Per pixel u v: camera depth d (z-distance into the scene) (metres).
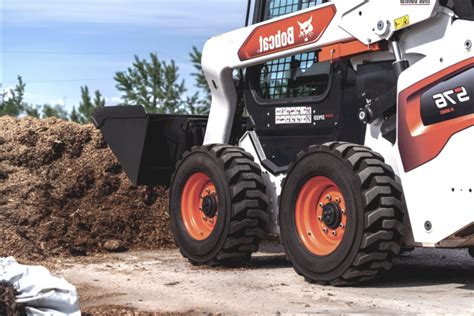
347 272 6.32
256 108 7.83
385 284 6.59
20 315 4.80
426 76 6.16
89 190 9.16
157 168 8.52
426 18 6.19
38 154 9.44
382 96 6.54
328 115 7.17
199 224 7.70
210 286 6.43
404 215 6.32
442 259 8.09
